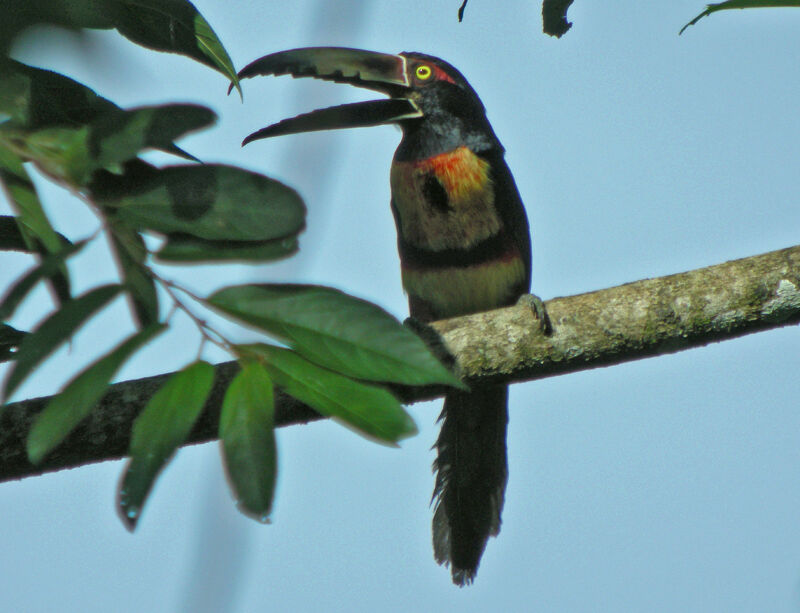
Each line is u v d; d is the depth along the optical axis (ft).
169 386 13.05
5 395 12.50
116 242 14.69
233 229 14.76
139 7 17.28
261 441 12.81
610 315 23.58
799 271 23.07
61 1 14.80
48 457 21.86
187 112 14.74
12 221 18.79
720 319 23.31
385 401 13.53
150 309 14.55
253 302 13.84
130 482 12.62
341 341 13.74
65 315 12.91
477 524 31.96
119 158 14.64
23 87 15.61
